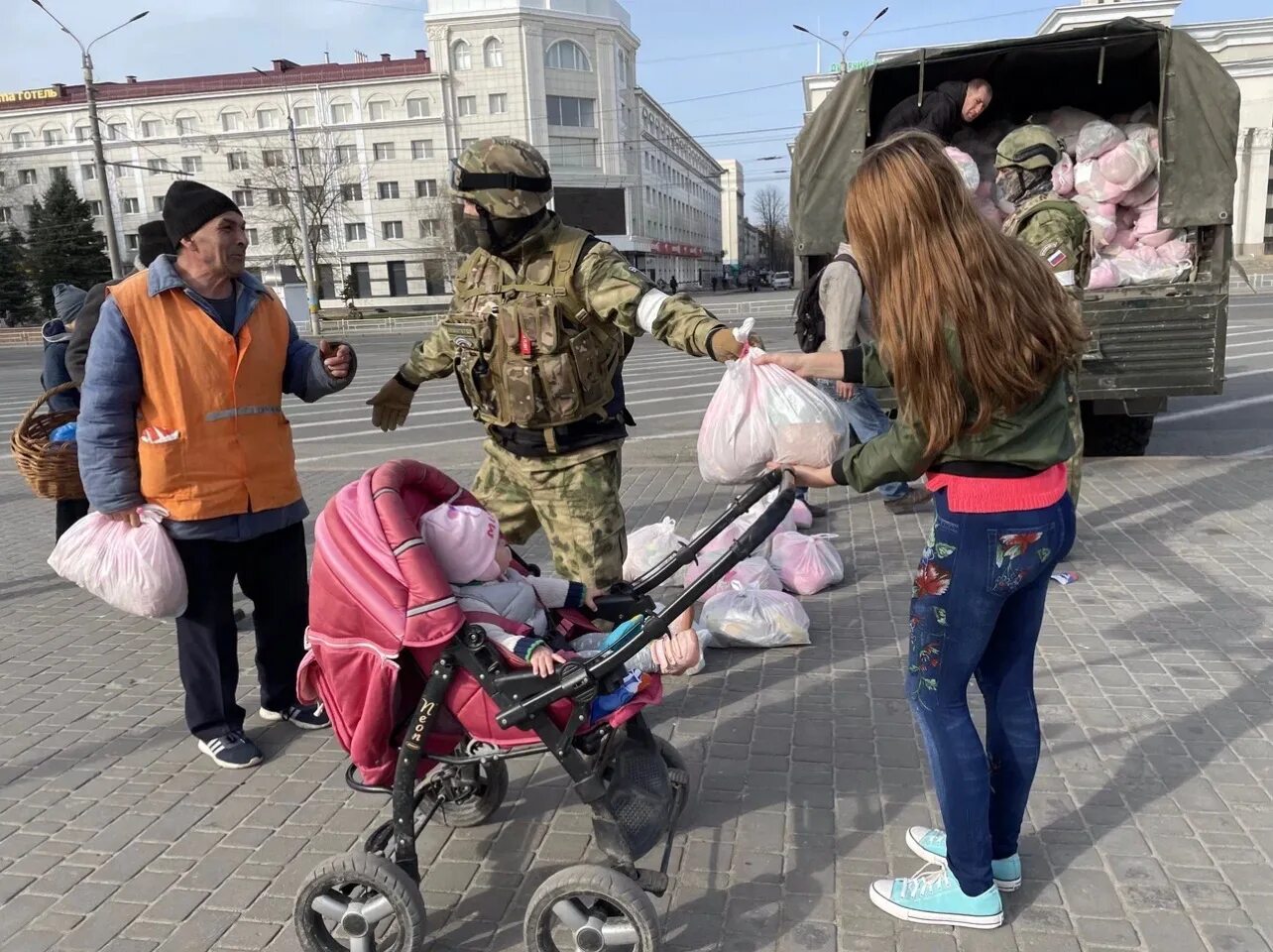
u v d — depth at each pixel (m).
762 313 38.22
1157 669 4.12
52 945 2.69
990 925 2.59
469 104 63.56
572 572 3.33
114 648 5.03
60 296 5.40
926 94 7.56
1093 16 44.28
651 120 79.56
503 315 3.08
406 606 2.38
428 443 10.73
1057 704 3.85
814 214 7.58
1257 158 50.91
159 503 3.46
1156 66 7.38
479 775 3.18
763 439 2.48
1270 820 3.05
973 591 2.30
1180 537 5.89
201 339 3.43
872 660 4.40
